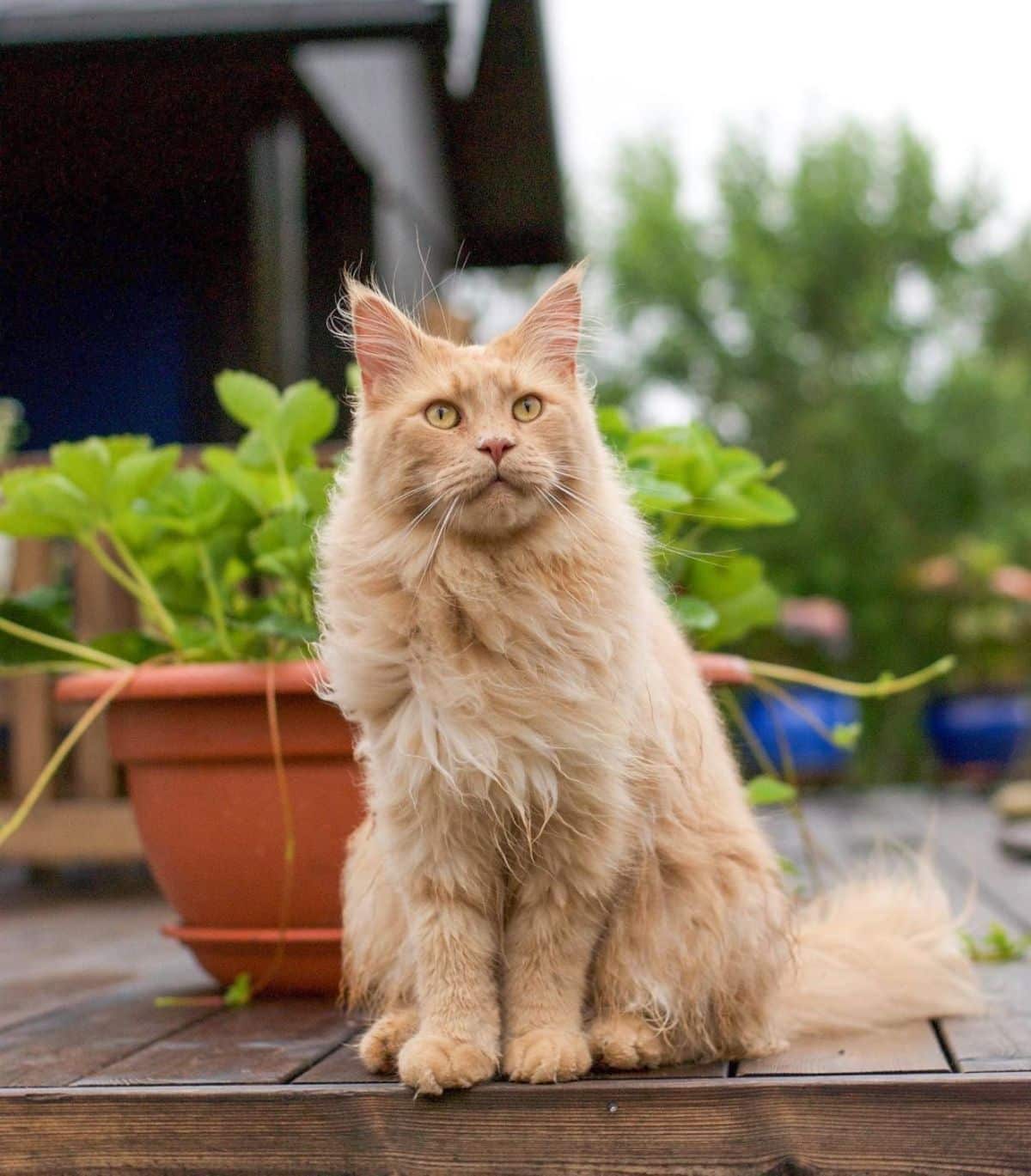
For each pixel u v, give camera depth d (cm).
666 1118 175
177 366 671
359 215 680
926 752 1180
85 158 582
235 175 609
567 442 204
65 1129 185
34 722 464
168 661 284
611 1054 190
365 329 213
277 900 258
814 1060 196
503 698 187
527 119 826
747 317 1491
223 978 270
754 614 310
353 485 211
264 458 284
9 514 275
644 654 201
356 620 198
